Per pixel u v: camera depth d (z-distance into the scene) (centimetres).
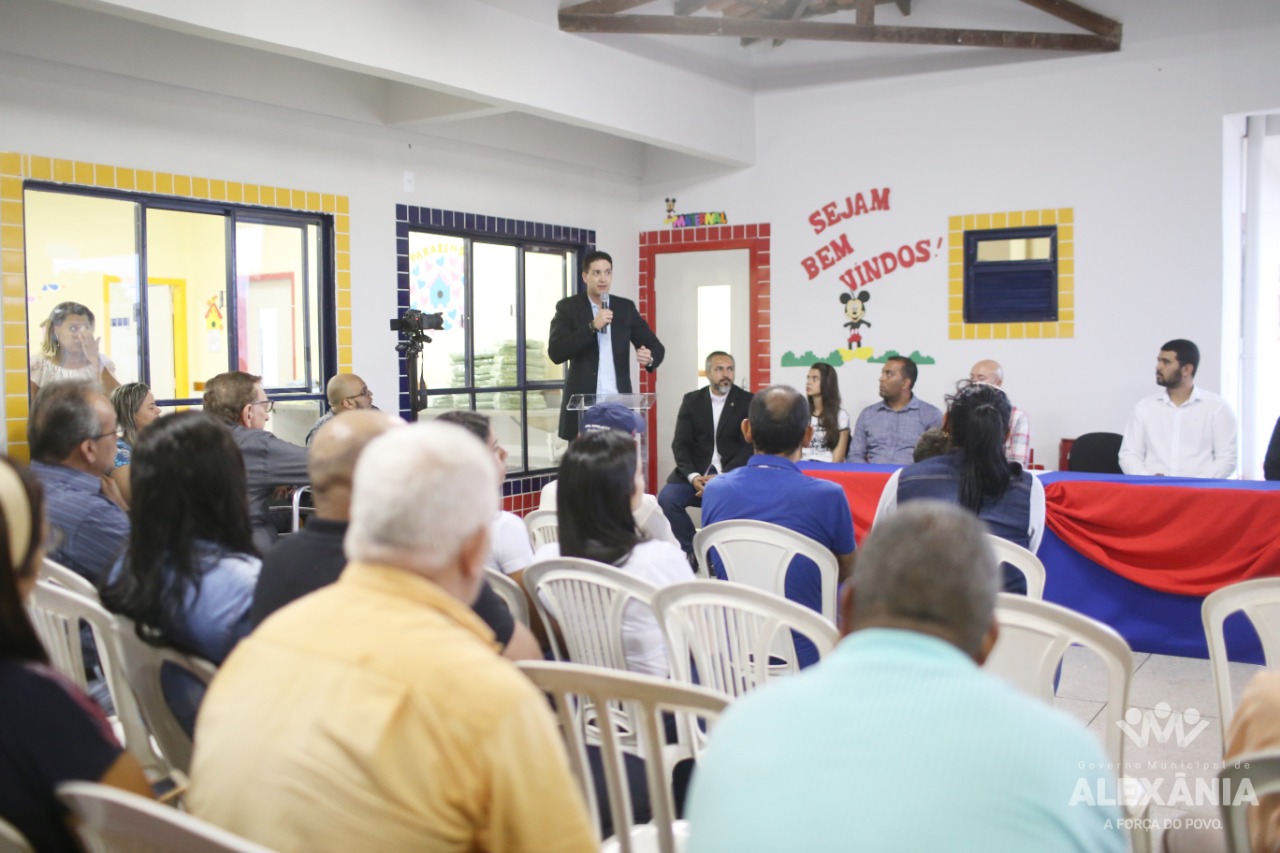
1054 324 725
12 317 488
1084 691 412
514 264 773
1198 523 448
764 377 827
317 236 636
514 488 775
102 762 145
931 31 691
